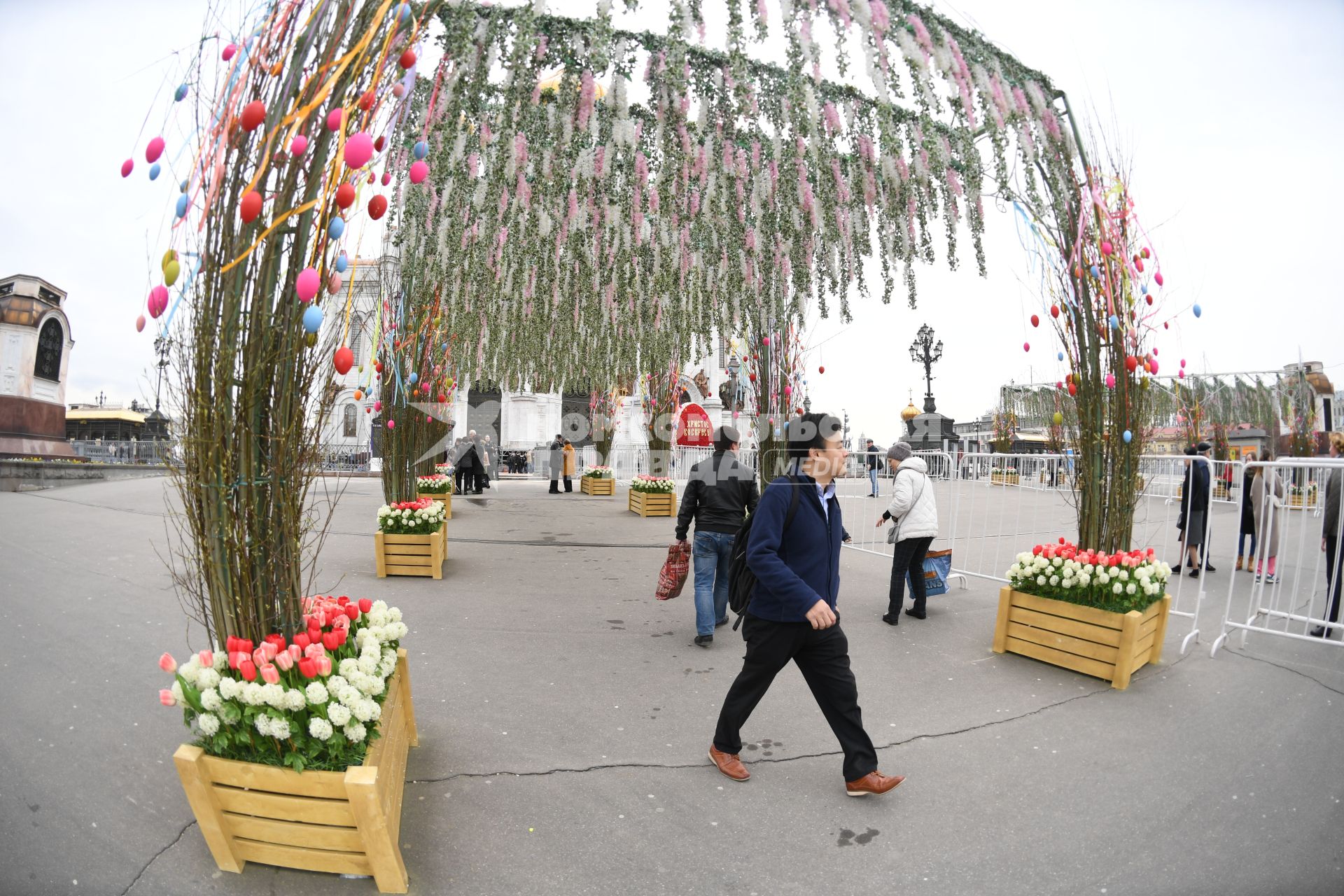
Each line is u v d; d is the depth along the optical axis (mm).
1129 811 2852
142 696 3705
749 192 4328
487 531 10703
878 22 3555
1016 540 10766
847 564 8367
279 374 2504
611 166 4113
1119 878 2420
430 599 6133
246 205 2043
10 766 2967
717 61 3701
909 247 4496
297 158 2283
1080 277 4746
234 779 2260
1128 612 4270
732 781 3031
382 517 7137
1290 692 4180
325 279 2461
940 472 21188
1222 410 19562
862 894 2316
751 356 6562
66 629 4789
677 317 5133
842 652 2971
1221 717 3805
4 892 2205
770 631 2971
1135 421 4723
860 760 2885
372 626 2844
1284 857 2553
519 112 3424
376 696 2443
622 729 3533
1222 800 2943
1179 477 15664
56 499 12539
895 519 5660
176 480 2465
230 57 2219
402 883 2244
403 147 3461
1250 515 8164
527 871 2389
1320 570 8656
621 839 2584
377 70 2330
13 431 15961
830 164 4277
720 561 5430
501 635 5098
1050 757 3316
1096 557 4582
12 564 6812
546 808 2779
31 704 3576
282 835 2279
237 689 2166
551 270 4738
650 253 4562
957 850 2570
